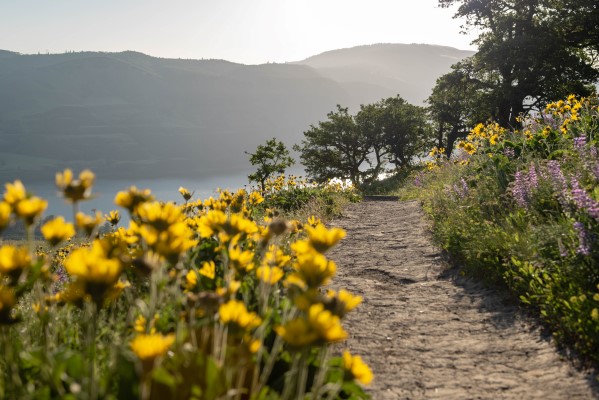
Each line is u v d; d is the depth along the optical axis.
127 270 3.26
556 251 5.38
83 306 2.34
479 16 39.31
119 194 2.37
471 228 7.73
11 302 1.73
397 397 3.68
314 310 1.60
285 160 22.98
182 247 1.95
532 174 7.18
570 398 3.43
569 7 34.91
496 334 4.80
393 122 56.22
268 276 2.64
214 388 1.77
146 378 1.46
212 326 2.40
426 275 7.38
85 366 1.92
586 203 4.65
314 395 2.11
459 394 3.66
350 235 11.64
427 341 4.81
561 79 35.31
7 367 2.30
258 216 10.68
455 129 46.91
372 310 5.93
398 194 26.28
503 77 38.31
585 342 4.04
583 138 7.49
